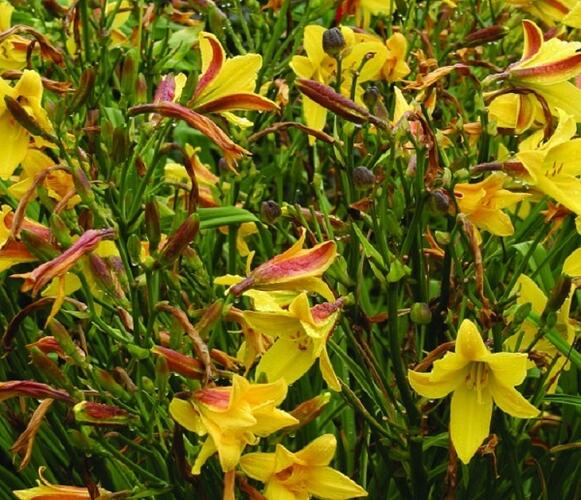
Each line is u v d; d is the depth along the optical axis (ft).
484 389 2.85
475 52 4.24
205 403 2.73
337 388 2.85
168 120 3.02
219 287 3.24
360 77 3.62
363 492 2.86
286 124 3.31
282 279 2.87
